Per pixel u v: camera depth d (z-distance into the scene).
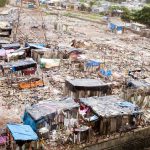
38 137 38.03
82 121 42.00
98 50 86.56
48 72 64.88
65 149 37.69
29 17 130.25
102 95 51.16
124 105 44.75
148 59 82.50
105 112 41.69
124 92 50.69
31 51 71.69
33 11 146.62
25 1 162.38
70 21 133.62
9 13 131.12
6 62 65.12
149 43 104.12
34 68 61.75
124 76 65.06
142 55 86.56
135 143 43.44
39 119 39.31
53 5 172.88
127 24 126.75
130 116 42.97
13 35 93.12
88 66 67.31
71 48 77.88
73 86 49.97
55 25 111.88
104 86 51.00
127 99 49.91
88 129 39.66
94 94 50.62
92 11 165.25
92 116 41.72
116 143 41.44
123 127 42.53
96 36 107.94
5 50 71.31
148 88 51.78
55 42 90.88
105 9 166.62
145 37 114.19
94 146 39.44
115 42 100.69
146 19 132.62
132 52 88.69
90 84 50.97
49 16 139.62
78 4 175.38
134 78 63.59
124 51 88.81
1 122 43.06
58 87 57.12
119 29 117.38
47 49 73.19
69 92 51.38
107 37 108.00
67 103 43.44
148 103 51.44
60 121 41.19
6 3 159.50
